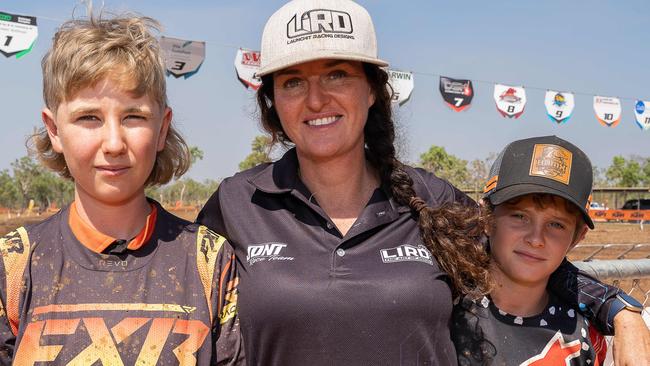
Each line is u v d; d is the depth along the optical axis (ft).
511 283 7.70
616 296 7.43
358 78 7.72
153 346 6.08
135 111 6.34
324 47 7.36
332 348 6.79
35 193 183.01
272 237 7.47
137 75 6.27
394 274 7.08
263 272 7.13
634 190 150.61
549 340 7.49
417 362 6.94
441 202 8.30
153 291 6.31
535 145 7.79
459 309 7.79
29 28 24.75
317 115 7.68
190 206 164.14
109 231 6.53
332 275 7.03
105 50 6.20
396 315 6.88
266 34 7.73
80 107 6.18
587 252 51.11
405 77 33.58
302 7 7.52
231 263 6.94
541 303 7.75
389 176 7.96
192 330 6.31
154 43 6.68
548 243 7.45
